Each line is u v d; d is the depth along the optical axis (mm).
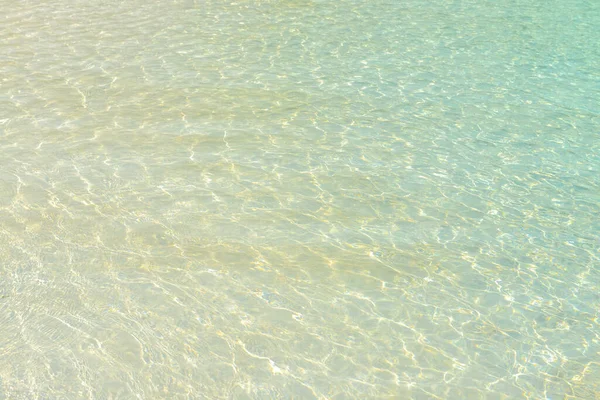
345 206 6660
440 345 4930
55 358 4523
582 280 5770
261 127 8195
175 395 4297
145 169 7078
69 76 9375
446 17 12836
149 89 9086
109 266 5535
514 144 8109
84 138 7648
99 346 4664
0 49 10242
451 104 9109
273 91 9234
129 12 12383
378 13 12914
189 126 8102
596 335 5121
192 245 5902
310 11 12867
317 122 8406
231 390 4371
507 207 6801
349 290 5473
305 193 6836
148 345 4711
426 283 5617
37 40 10727
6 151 7254
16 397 4184
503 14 13172
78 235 5910
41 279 5316
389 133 8219
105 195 6551
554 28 12406
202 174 7055
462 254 6031
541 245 6219
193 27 11672
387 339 4957
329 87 9453
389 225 6398
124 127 7973
